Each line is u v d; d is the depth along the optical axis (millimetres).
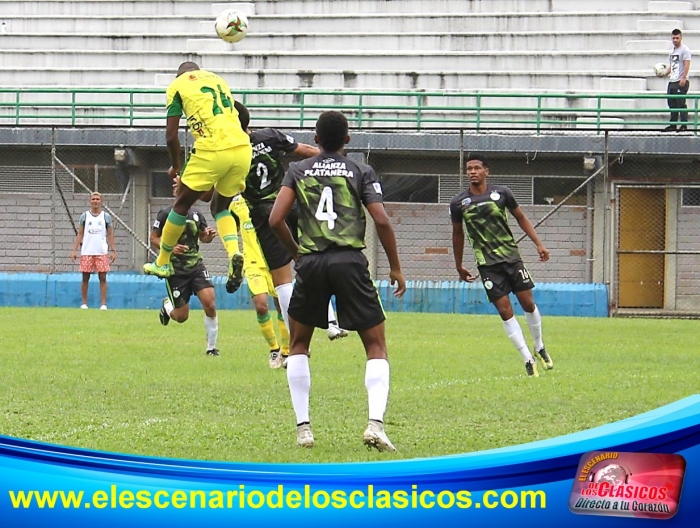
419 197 43156
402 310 39125
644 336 27422
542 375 18609
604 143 41000
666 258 42000
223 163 18156
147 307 39188
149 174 44094
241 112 18656
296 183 12086
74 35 55688
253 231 19594
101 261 37188
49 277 40000
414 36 53500
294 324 12266
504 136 41750
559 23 53000
